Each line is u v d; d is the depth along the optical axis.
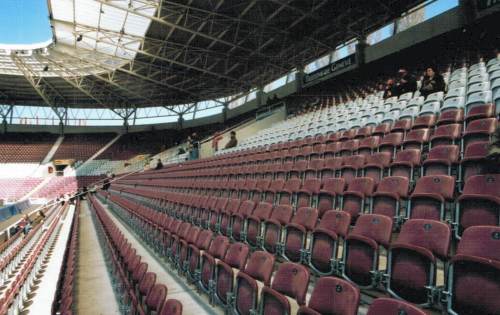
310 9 16.45
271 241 4.41
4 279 9.32
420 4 15.12
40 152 35.50
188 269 4.49
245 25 18.58
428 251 2.54
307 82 21.72
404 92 10.27
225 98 33.00
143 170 26.81
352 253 3.19
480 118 5.72
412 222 3.06
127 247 5.11
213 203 7.00
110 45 22.41
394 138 6.44
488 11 12.34
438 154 5.05
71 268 5.11
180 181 13.47
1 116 36.03
